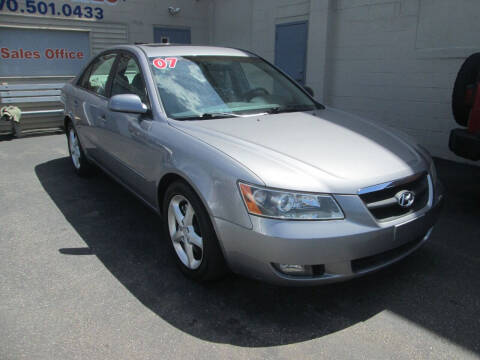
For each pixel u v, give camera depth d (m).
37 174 5.49
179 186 2.80
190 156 2.72
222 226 2.46
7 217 4.06
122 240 3.58
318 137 2.94
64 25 9.04
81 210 4.25
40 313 2.57
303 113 3.57
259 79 3.94
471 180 5.29
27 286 2.87
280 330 2.44
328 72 7.93
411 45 6.59
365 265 2.49
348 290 2.84
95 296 2.76
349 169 2.51
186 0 10.71
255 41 9.67
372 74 7.25
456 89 4.49
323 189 2.34
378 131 3.29
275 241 2.27
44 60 8.98
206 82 3.57
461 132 4.02
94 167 5.17
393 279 2.97
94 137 4.39
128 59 3.90
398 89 6.89
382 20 6.92
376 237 2.39
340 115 3.67
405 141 3.19
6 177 5.36
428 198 2.79
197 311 2.61
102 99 4.20
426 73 6.46
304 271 2.35
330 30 7.72
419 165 2.82
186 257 2.96
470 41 5.89
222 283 2.92
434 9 6.21
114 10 9.66
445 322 2.50
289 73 8.89
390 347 2.29
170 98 3.32
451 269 3.10
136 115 3.43
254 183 2.34
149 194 3.35
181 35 10.84
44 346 2.29
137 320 2.52
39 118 8.74
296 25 8.53
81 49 9.41
